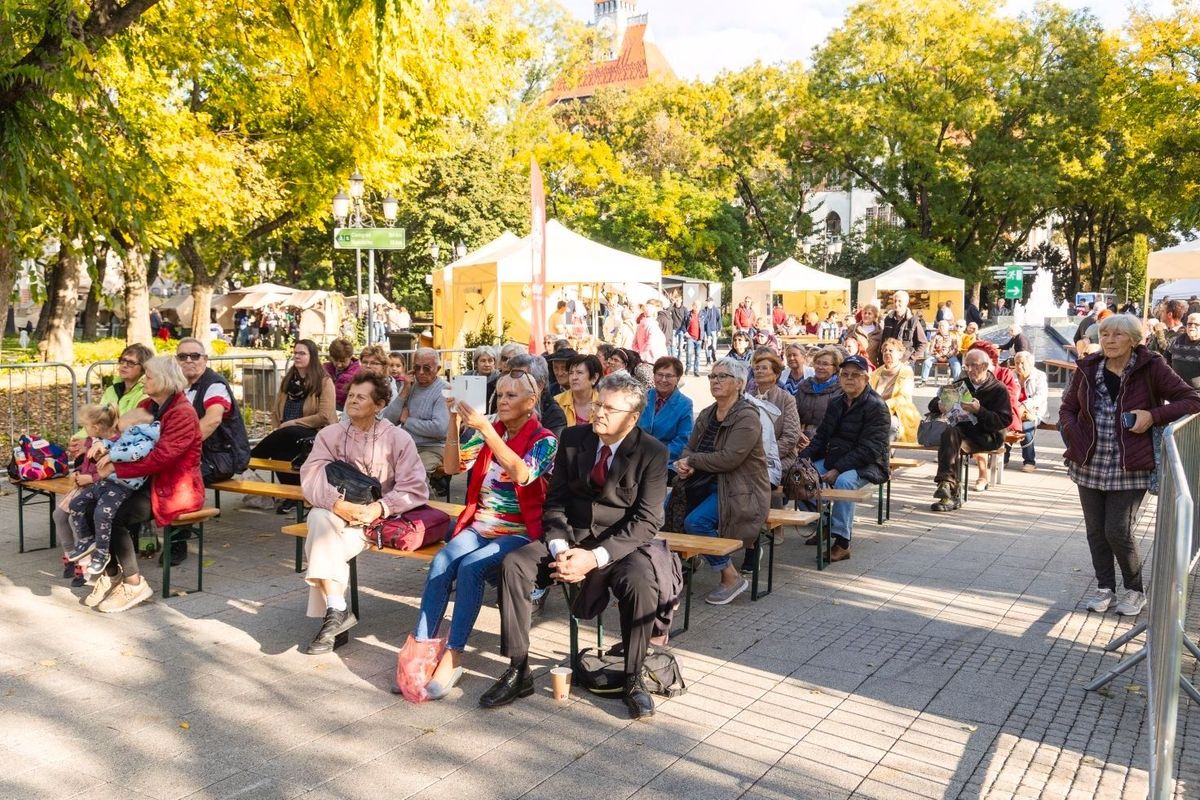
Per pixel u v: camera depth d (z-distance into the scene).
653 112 52.44
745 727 4.45
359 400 5.61
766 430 7.32
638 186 48.66
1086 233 61.53
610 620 6.04
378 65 9.19
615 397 4.82
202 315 25.75
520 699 4.76
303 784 3.87
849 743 4.29
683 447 7.49
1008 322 24.98
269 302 41.41
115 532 6.02
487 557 4.90
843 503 7.57
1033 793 3.83
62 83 8.43
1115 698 4.82
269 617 5.96
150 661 5.20
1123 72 32.31
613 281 19.72
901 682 5.02
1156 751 3.37
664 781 3.93
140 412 6.43
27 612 5.98
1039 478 11.48
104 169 8.97
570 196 51.16
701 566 7.35
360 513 5.41
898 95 40.22
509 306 23.55
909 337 22.23
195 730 4.35
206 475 7.25
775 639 5.69
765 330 26.36
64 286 20.36
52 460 7.37
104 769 3.96
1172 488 3.80
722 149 48.66
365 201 30.59
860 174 42.59
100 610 6.02
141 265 22.27
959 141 41.62
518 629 4.72
